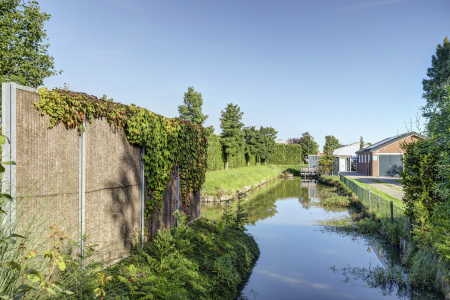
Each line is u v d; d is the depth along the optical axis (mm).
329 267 7016
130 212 5164
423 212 6930
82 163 3895
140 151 5578
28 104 3115
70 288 2680
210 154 29016
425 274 5992
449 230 5438
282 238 9547
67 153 3662
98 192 4273
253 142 43406
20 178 2979
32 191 3084
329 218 12578
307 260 7500
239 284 5938
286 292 5684
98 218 4246
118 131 4852
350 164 43750
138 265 4441
